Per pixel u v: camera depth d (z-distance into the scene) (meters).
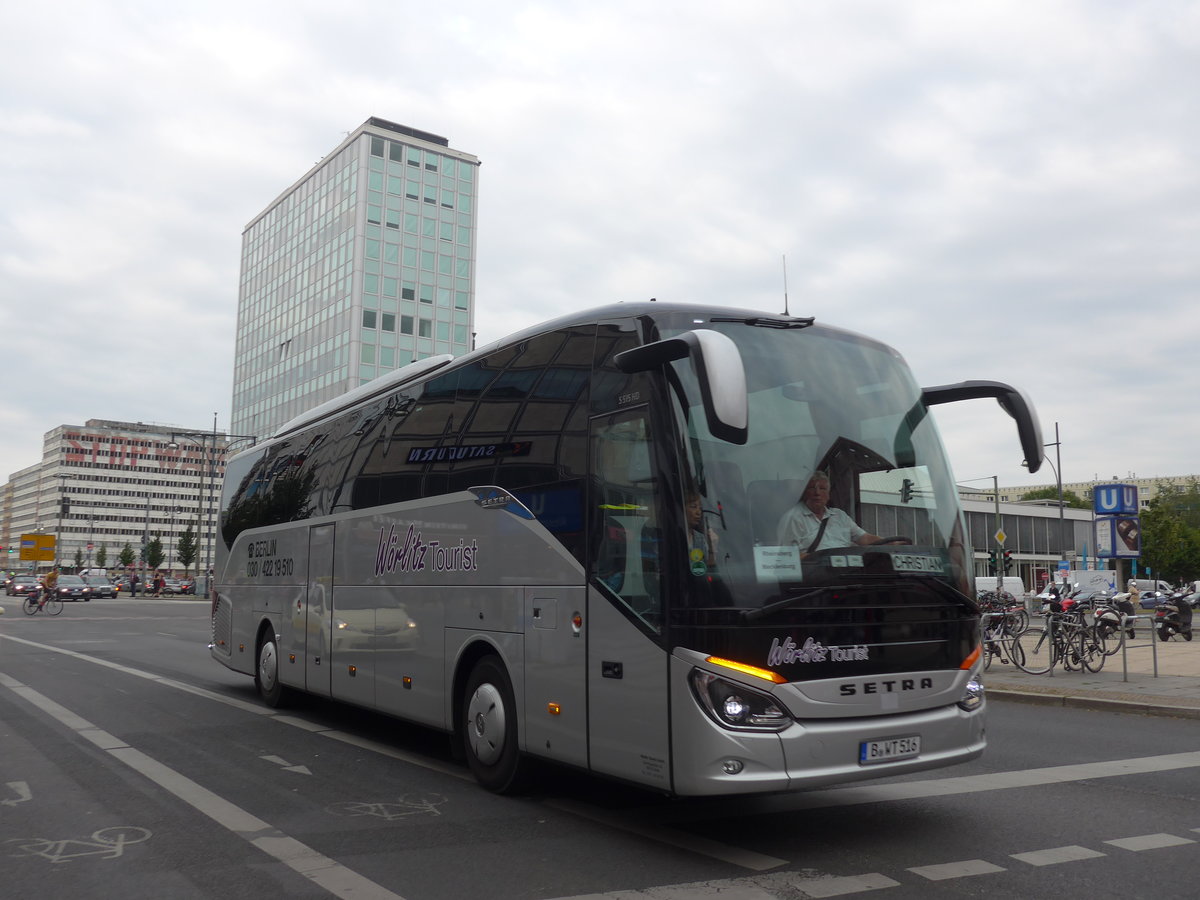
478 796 7.36
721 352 5.20
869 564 5.88
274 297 89.44
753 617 5.43
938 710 5.96
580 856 5.77
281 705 12.15
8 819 6.68
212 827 6.46
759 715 5.38
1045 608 16.81
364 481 10.02
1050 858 5.69
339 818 6.69
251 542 13.27
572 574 6.59
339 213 79.44
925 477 6.47
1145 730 10.53
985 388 6.87
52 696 13.30
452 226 80.44
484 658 7.61
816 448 6.07
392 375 10.25
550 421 7.09
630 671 5.96
